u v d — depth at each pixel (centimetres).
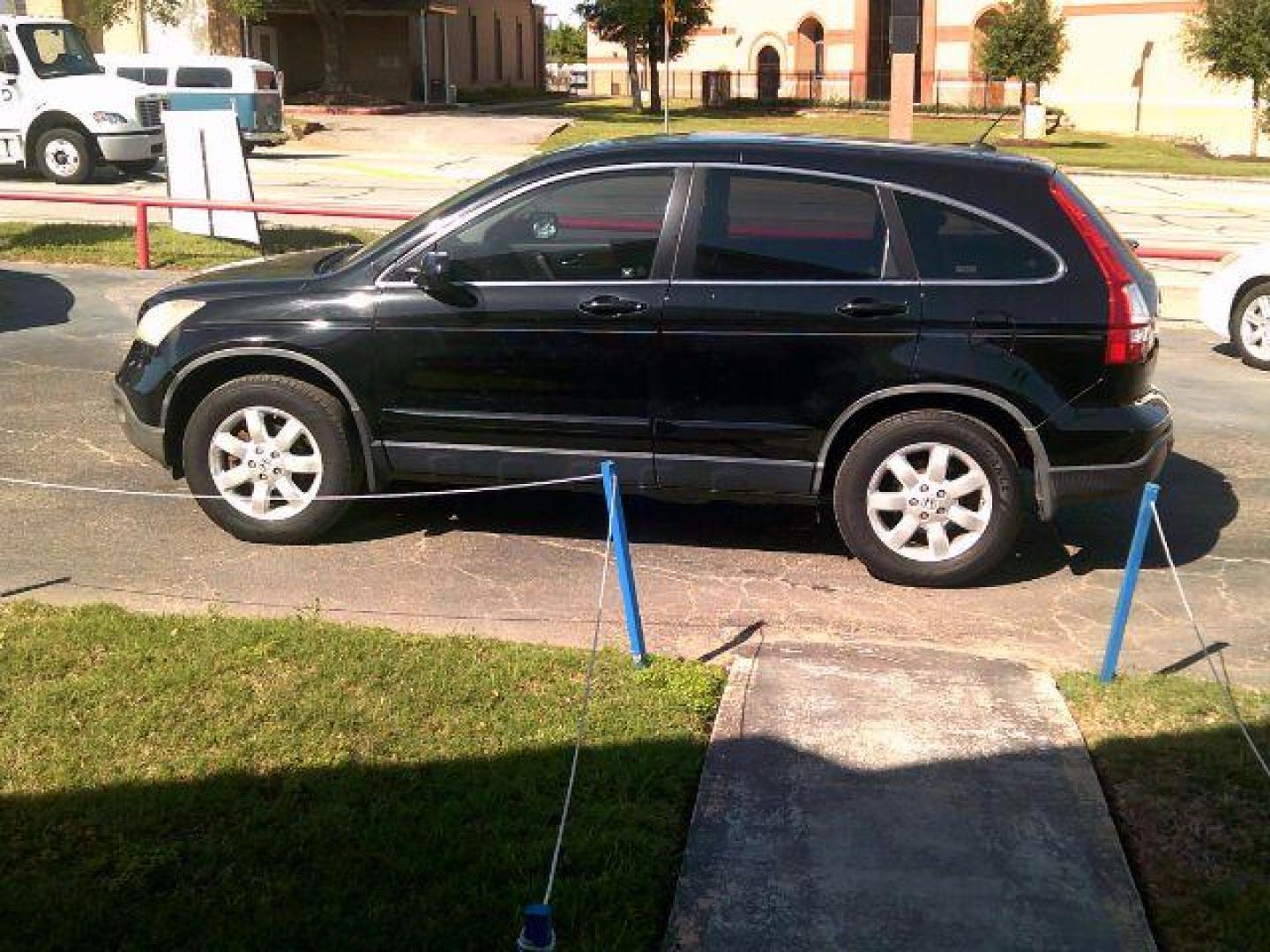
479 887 338
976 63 4181
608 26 4597
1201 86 4231
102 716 417
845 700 451
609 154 568
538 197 567
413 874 342
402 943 316
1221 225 2041
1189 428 864
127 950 312
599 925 325
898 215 550
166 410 594
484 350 568
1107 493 555
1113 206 2284
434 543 613
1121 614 464
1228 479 753
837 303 543
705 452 565
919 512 562
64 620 489
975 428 550
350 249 682
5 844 350
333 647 471
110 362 944
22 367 921
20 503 647
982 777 401
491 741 410
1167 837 371
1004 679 471
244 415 589
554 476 580
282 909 328
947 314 541
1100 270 543
